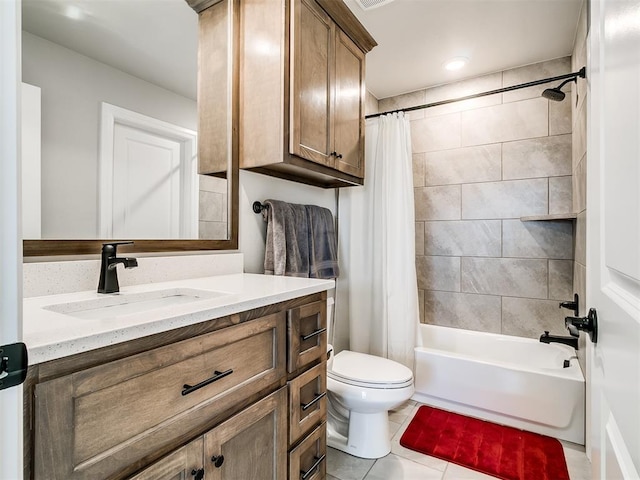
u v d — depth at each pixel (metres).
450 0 1.73
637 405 0.46
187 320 0.74
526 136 2.38
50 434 0.54
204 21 1.44
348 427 1.80
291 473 1.09
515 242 2.42
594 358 0.75
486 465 1.60
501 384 1.97
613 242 0.58
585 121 1.67
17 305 0.38
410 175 2.27
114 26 1.16
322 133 1.58
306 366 1.19
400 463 1.63
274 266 1.67
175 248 1.35
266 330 1.00
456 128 2.62
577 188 1.97
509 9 1.80
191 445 0.77
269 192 1.80
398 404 1.59
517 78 2.41
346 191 2.42
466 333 2.51
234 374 0.88
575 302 1.94
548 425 1.85
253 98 1.50
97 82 1.12
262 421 0.98
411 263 2.24
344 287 2.43
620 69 0.55
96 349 0.60
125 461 0.64
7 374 0.37
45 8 1.00
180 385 0.75
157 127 1.29
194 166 1.41
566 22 1.91
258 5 1.48
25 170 0.96
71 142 1.05
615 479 0.55
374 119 2.38
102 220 1.13
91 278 1.08
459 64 2.37
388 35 2.03
